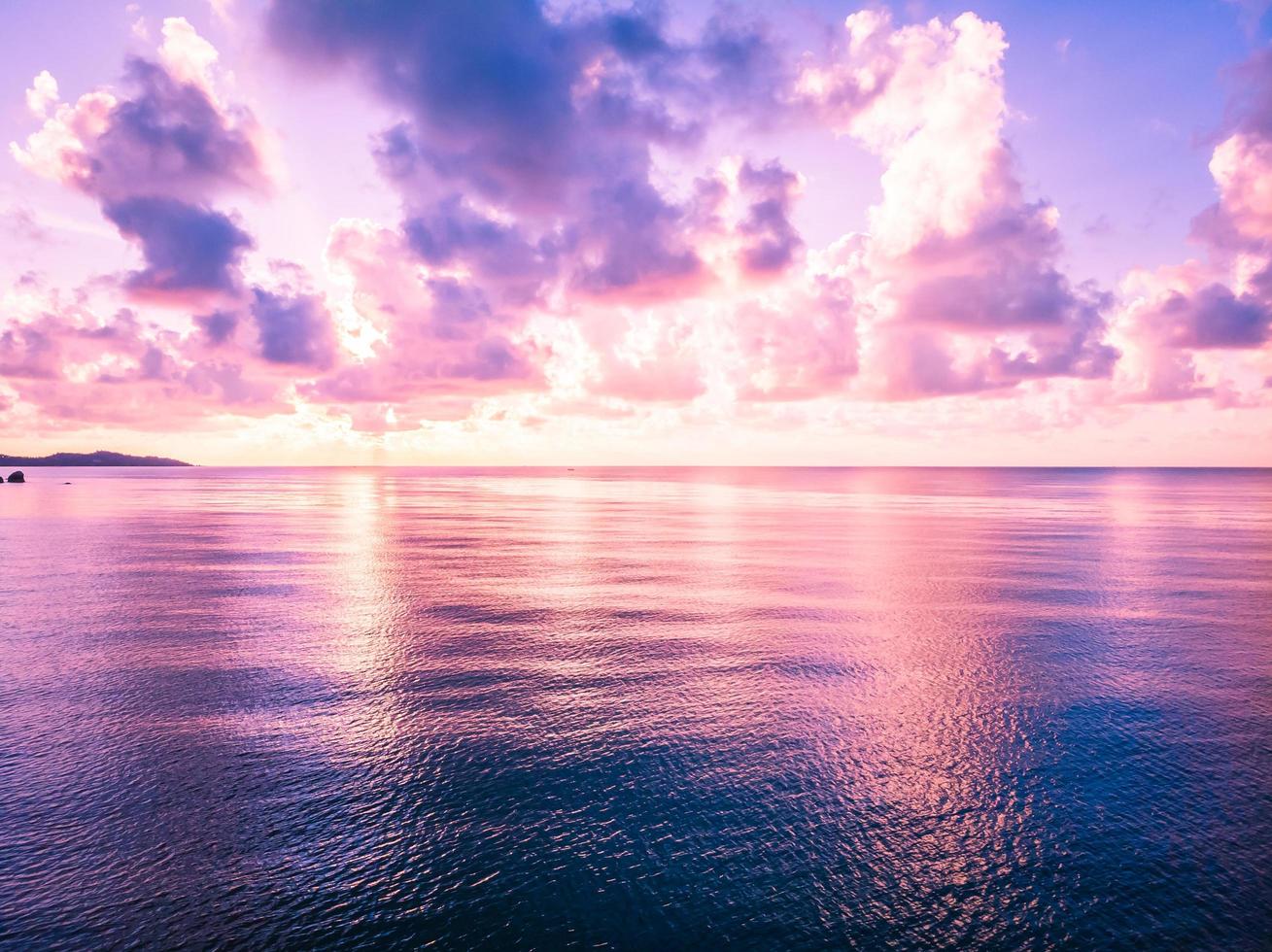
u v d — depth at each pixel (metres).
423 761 10.99
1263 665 15.70
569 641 17.75
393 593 24.23
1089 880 8.15
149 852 8.54
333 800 9.77
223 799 9.76
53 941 7.04
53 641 17.69
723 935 7.25
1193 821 9.38
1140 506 78.06
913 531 46.75
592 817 9.41
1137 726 12.40
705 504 81.56
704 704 13.34
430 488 139.50
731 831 9.12
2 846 8.62
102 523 52.91
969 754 11.30
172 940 7.09
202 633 18.50
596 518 60.22
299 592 24.42
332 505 78.31
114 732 11.97
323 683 14.50
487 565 30.78
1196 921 7.48
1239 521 56.38
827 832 9.11
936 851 8.73
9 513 62.34
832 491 123.81
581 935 7.23
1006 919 7.52
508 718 12.69
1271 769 10.79
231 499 89.12
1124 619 20.16
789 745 11.58
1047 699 13.62
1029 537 42.84
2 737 11.74
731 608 21.61
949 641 17.73
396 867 8.33
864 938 7.22
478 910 7.60
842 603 22.36
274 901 7.70
